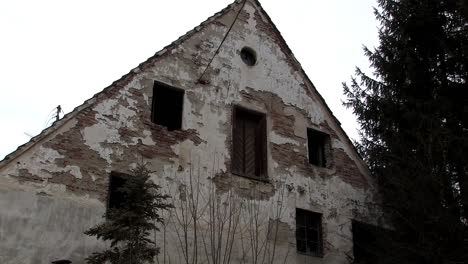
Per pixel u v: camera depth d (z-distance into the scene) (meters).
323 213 14.24
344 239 14.27
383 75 14.88
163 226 11.49
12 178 10.29
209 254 11.87
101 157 11.39
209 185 12.56
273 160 13.97
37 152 10.71
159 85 12.90
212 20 14.58
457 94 14.09
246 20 15.37
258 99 14.49
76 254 10.38
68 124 11.27
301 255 13.34
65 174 10.84
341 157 15.38
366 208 15.05
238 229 12.53
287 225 13.39
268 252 11.91
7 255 9.73
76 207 10.71
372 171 15.20
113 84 12.20
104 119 11.74
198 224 12.02
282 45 15.84
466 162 12.70
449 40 14.45
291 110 15.04
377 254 13.56
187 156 12.52
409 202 12.74
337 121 15.86
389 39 14.87
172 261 11.35
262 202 13.22
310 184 14.35
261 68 14.99
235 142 13.83
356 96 15.20
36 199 10.38
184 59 13.56
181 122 12.88
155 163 11.98
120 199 11.52
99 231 9.41
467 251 11.94
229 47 14.58
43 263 9.99
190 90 13.30
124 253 9.52
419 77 14.35
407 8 14.70
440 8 14.45
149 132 12.21
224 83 14.00
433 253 12.10
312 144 15.52
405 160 13.28
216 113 13.50
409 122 13.87
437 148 12.76
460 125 13.55
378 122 14.76
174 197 11.91
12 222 9.99
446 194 12.36
